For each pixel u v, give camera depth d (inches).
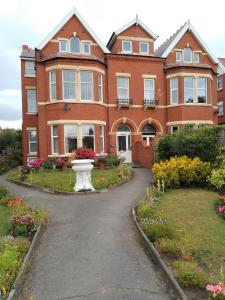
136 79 999.0
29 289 227.6
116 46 1012.5
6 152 1418.6
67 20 941.2
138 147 969.5
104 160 827.4
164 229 309.7
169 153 668.1
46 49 928.9
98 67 930.7
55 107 895.7
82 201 494.9
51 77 909.8
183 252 261.0
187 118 988.6
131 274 246.1
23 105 1128.2
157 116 1016.2
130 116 991.6
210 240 297.1
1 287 209.2
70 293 220.4
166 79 1026.1
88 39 965.2
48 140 914.1
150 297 211.8
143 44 1033.5
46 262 272.1
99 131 927.0
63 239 327.3
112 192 557.9
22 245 284.5
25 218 349.7
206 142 593.0
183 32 1048.2
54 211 440.1
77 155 784.3
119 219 393.1
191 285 214.2
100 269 256.1
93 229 356.5
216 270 237.0
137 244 309.1
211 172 527.5
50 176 699.4
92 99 917.8
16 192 597.6
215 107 1076.5
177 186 555.5
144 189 570.9
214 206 421.1
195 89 1003.3
